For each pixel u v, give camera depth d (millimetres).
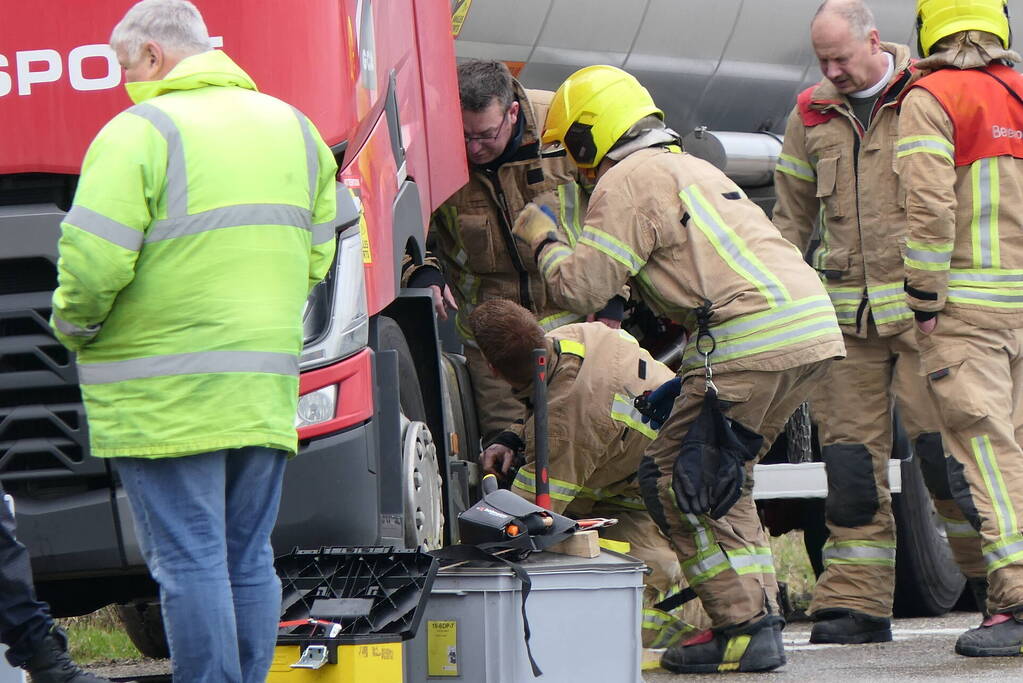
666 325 26016
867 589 25359
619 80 21875
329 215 16094
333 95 18469
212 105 15031
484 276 25078
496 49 25547
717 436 20625
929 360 23625
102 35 17859
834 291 25453
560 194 24547
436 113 22703
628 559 17688
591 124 21641
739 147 29688
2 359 17688
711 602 21453
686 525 21281
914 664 22344
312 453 17922
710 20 28594
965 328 23375
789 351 20359
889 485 26203
